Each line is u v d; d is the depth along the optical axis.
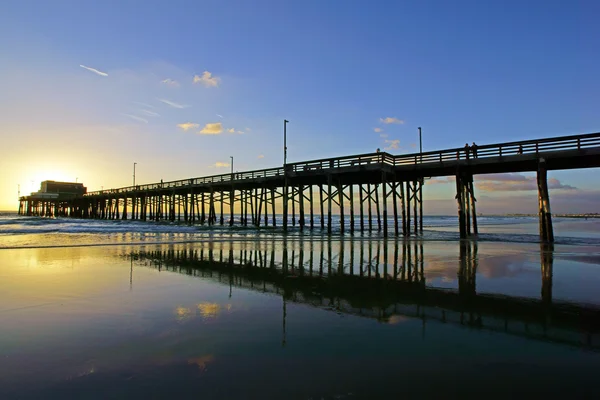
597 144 16.48
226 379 3.27
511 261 11.49
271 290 7.24
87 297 6.41
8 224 37.97
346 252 14.02
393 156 22.88
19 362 3.63
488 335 4.57
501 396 2.99
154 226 34.22
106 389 3.08
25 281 7.81
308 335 4.50
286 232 26.94
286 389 3.08
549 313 5.64
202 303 6.07
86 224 38.28
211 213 36.75
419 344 4.21
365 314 5.52
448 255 13.14
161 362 3.64
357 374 3.40
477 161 19.59
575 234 28.53
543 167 17.70
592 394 3.04
